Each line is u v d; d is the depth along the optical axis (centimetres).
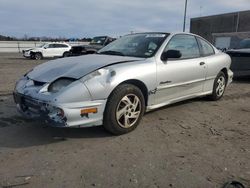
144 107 476
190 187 310
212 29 4266
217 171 345
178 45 550
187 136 455
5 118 518
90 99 402
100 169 343
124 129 447
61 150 393
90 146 407
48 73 433
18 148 396
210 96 676
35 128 470
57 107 385
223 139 446
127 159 370
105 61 454
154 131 471
